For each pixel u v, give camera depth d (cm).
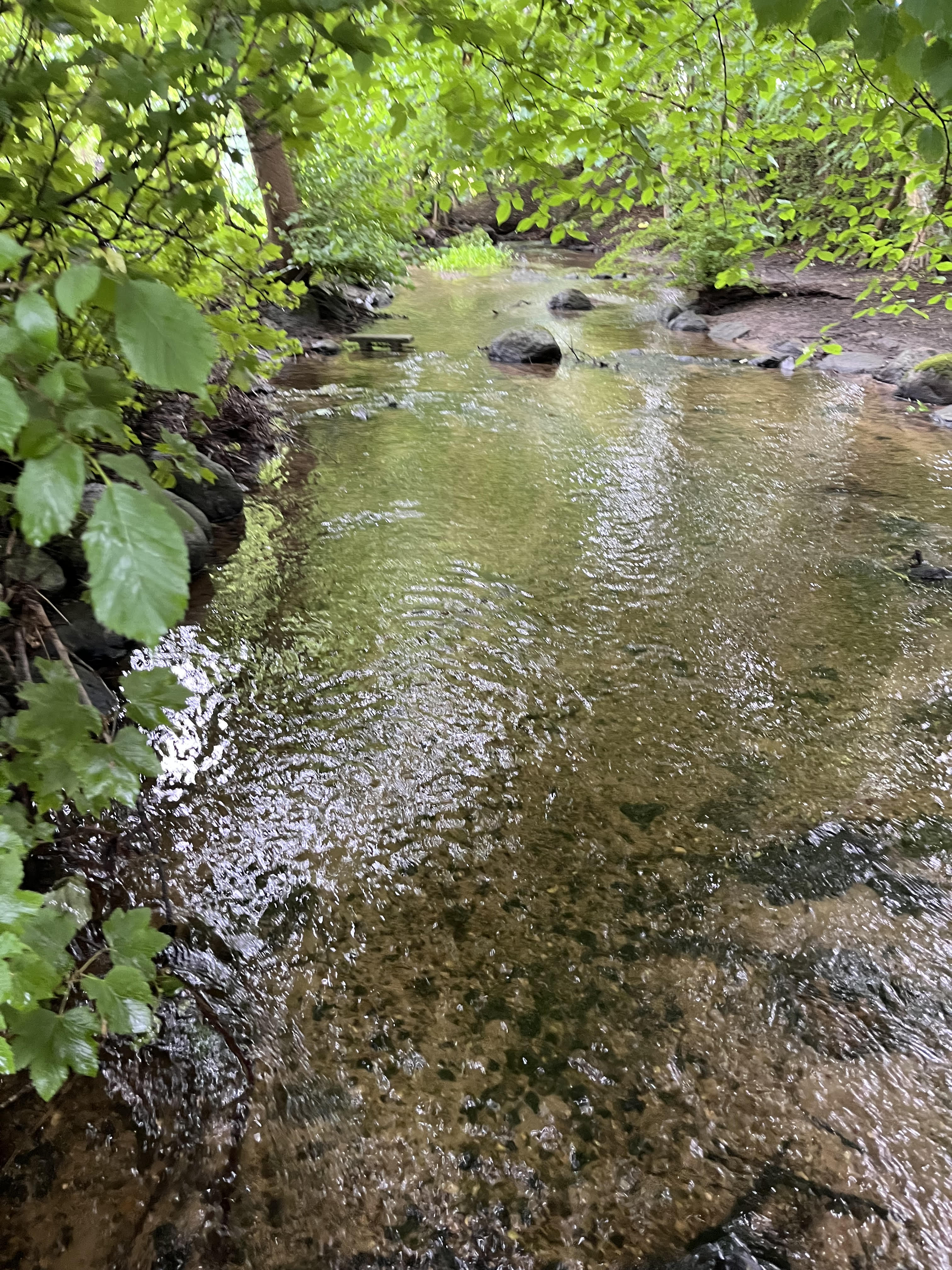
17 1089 189
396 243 1311
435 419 739
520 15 268
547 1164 176
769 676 354
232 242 280
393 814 274
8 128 162
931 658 367
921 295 1163
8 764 150
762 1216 167
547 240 2423
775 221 519
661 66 314
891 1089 192
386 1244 163
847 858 258
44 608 319
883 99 282
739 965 222
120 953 133
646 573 448
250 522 509
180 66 150
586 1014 209
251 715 322
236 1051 198
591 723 322
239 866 251
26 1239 161
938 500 552
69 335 205
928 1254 161
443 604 411
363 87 215
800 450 659
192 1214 167
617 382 889
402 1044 202
